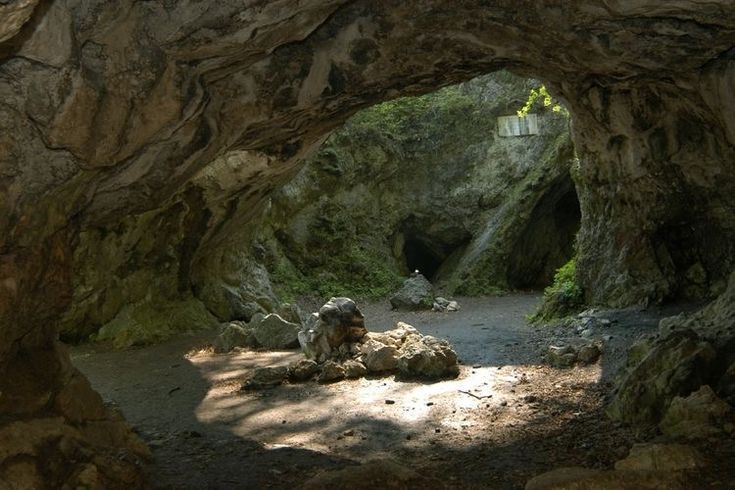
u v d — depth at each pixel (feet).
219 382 34.65
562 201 73.36
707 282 39.42
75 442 19.31
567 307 44.04
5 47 14.26
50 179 17.93
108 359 41.37
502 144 72.43
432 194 74.84
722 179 36.37
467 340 41.39
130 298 46.91
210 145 23.13
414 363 32.55
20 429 18.44
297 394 31.45
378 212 73.77
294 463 22.41
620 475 17.30
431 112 74.79
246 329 44.50
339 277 68.54
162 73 18.33
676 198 38.78
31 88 15.51
